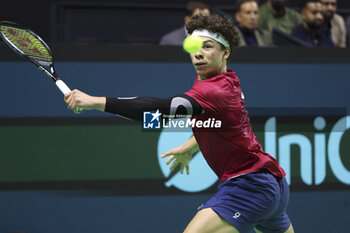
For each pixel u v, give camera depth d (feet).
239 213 12.90
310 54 19.62
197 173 19.22
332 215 19.81
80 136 18.72
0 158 18.39
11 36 14.49
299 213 19.66
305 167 19.63
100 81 18.72
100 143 18.79
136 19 32.53
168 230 19.15
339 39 28.17
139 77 18.90
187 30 13.08
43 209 18.62
